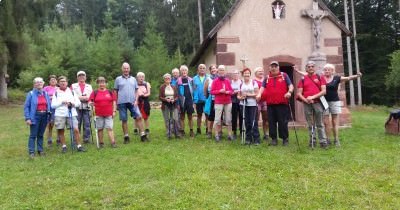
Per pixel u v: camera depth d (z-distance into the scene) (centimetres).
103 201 630
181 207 594
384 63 3538
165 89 1088
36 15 2483
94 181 726
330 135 1136
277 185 683
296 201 612
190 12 3653
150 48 3416
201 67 1119
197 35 3625
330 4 3712
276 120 990
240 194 641
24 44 2522
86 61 3509
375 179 707
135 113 1069
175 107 1092
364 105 3109
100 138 1028
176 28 3706
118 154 927
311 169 768
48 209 610
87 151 977
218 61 1381
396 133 1155
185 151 931
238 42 1387
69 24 4878
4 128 1454
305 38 1410
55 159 909
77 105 994
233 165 798
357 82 3344
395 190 651
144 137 1075
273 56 1395
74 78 3456
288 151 914
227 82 1040
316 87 950
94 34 4006
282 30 1404
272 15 1403
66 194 667
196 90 1122
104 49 3462
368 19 3650
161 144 1024
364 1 3625
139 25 5125
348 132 1230
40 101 960
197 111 1137
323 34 1420
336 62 1416
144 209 595
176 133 1098
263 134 1100
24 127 1459
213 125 1171
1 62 2331
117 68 3466
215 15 3650
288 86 971
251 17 1396
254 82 1009
